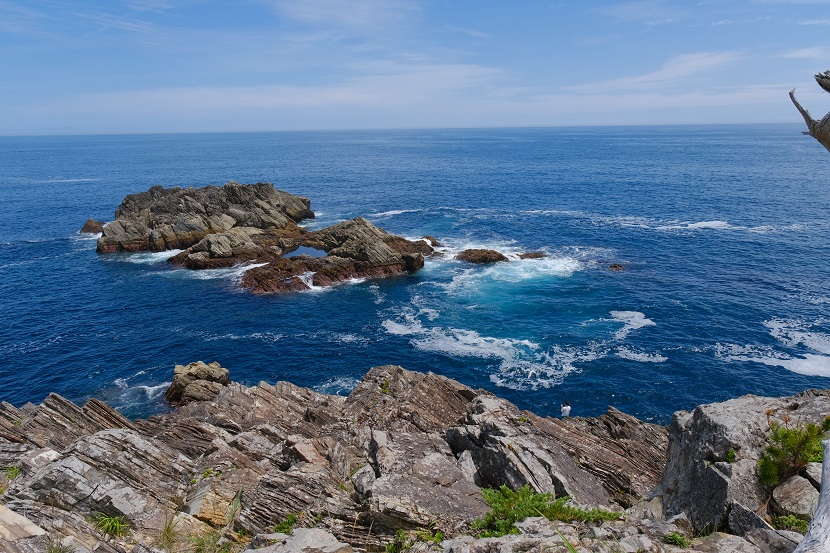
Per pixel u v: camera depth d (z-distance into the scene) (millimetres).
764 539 9734
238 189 87125
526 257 68375
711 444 12320
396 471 14836
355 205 110250
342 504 14391
